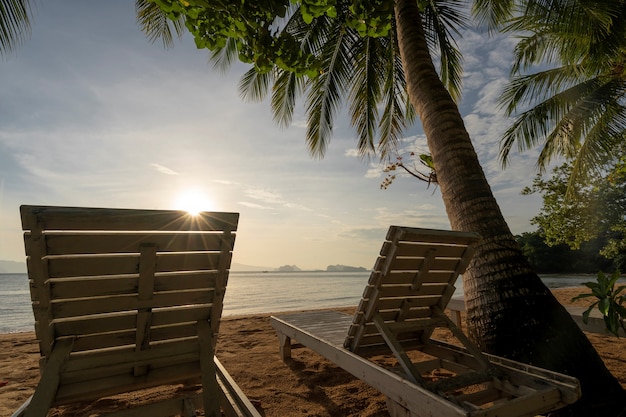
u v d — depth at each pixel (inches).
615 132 275.4
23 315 569.0
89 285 60.8
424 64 156.6
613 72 295.0
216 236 67.4
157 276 65.9
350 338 96.0
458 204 122.7
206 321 75.6
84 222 55.0
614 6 199.6
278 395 107.3
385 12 78.8
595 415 82.2
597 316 124.4
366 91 277.1
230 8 73.3
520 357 93.7
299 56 88.9
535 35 298.7
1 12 130.4
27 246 52.9
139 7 213.6
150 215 59.3
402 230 81.6
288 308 621.3
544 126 288.5
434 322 99.3
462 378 74.5
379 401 101.3
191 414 62.9
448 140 133.3
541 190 534.3
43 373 58.9
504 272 105.3
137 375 68.2
